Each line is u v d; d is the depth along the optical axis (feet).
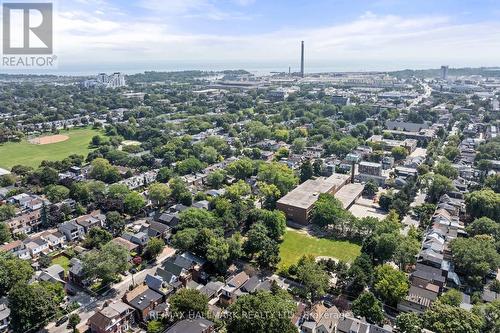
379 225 475.31
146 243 459.73
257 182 654.12
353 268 378.53
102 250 400.47
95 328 322.34
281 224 501.15
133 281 399.03
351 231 513.45
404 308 353.72
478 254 398.62
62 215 539.29
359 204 620.90
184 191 593.83
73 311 353.10
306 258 410.31
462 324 294.87
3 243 465.06
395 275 362.12
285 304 312.71
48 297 334.85
